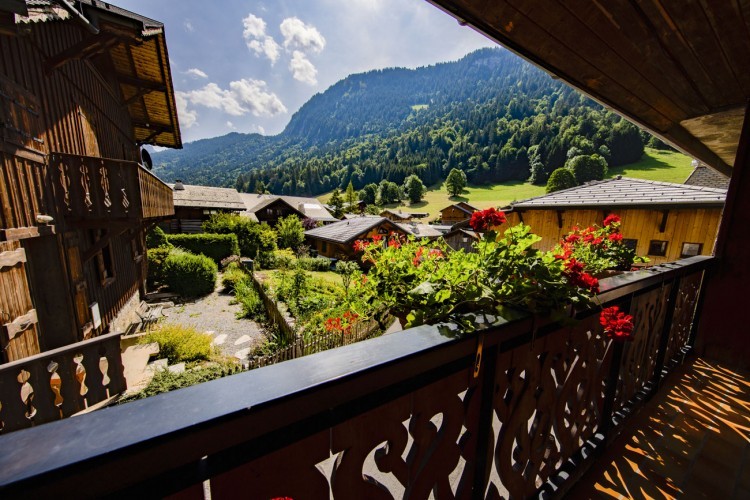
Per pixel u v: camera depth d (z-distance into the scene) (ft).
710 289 9.77
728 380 8.61
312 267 60.18
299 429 2.04
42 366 11.06
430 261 5.45
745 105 8.70
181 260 36.06
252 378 1.93
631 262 11.30
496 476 6.26
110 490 1.41
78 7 13.42
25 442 1.36
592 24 5.29
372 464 7.35
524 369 3.86
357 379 2.16
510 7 4.84
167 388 14.56
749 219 9.05
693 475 5.59
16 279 11.10
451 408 3.12
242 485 1.86
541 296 3.90
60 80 14.94
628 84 7.50
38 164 12.73
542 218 31.78
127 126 28.84
